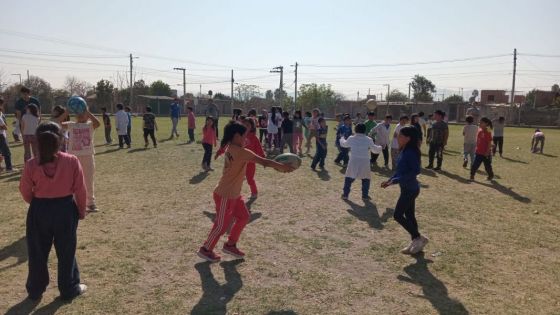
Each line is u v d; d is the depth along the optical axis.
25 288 4.72
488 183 11.90
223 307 4.40
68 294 4.45
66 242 4.36
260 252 6.04
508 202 9.56
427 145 22.45
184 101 67.81
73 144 7.59
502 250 6.39
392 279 5.23
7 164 11.77
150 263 5.52
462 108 61.50
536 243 6.75
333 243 6.48
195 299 4.57
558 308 4.58
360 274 5.36
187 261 5.62
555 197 10.14
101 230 6.83
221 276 5.18
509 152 20.61
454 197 9.98
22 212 7.68
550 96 72.06
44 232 4.29
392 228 7.31
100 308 4.32
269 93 78.50
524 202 9.59
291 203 8.95
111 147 18.30
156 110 66.31
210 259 5.54
